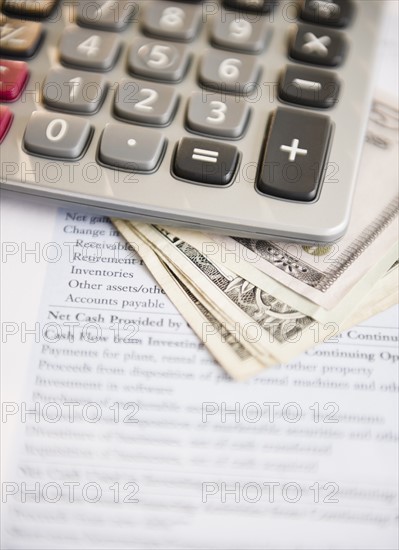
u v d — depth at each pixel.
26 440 0.28
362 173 0.34
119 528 0.27
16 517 0.27
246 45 0.34
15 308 0.31
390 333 0.31
